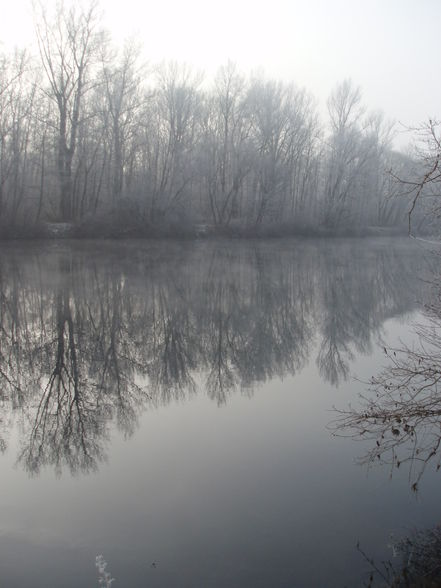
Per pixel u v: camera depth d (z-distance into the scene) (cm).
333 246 3531
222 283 2030
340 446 682
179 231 3334
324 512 537
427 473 604
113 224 3147
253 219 3797
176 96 3325
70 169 3122
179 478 608
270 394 885
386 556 472
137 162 3456
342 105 4372
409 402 741
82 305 1598
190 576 446
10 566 456
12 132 2745
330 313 1556
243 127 3738
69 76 3030
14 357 1112
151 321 1440
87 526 514
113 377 993
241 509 544
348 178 4234
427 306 990
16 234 2812
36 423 778
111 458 661
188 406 838
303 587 436
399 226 4519
